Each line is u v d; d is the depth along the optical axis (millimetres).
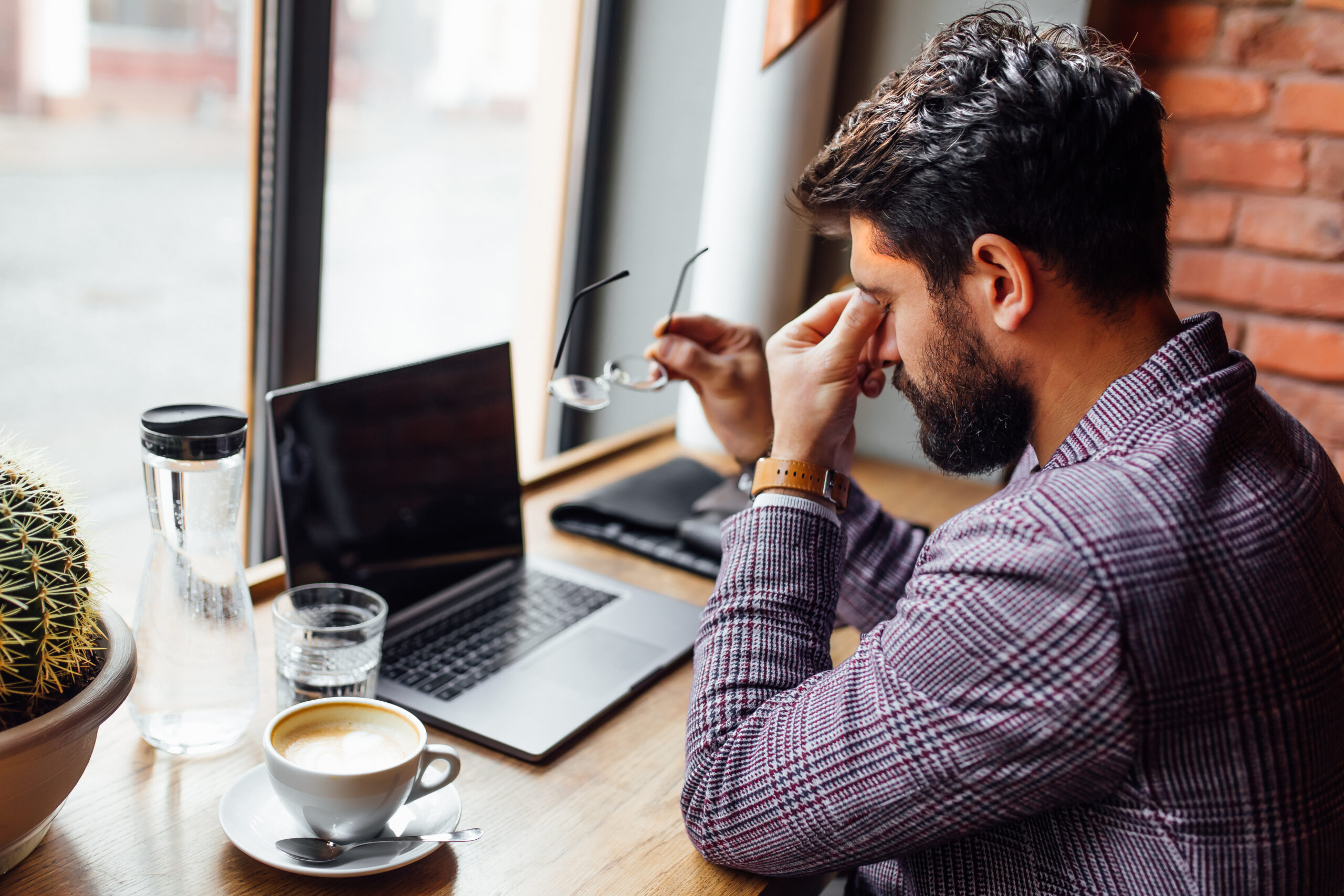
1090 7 1464
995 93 631
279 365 1399
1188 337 643
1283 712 568
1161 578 560
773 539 774
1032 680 576
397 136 4852
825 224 757
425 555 1085
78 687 679
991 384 685
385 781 674
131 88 4969
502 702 907
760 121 1547
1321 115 1554
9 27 4738
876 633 691
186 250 5180
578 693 937
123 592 1226
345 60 4789
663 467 1440
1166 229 667
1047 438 701
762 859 689
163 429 740
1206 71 1614
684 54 1868
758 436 1124
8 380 4129
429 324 4609
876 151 681
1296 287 1628
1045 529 586
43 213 4973
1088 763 575
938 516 1464
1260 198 1622
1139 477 590
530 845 746
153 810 741
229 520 789
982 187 629
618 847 754
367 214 4953
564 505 1309
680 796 775
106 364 4398
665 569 1236
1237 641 563
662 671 1000
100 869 676
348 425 1001
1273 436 654
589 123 1945
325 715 732
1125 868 606
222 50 5039
